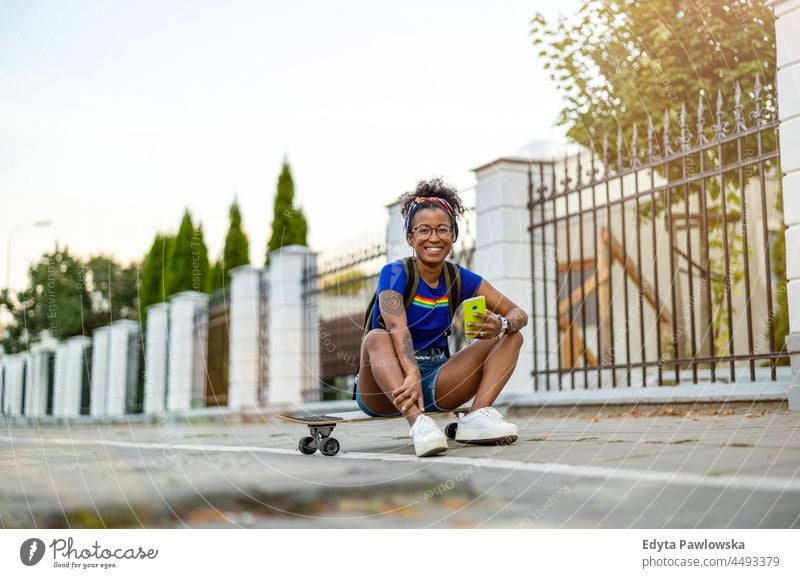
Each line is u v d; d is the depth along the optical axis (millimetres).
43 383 16266
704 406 4430
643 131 6348
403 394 2389
